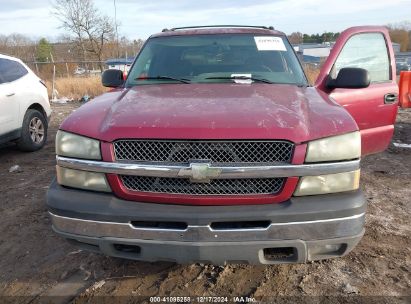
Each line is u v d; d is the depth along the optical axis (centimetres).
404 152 651
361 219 245
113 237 246
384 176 531
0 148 723
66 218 253
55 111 1269
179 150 238
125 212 241
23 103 667
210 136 234
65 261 334
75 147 255
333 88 377
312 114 260
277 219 234
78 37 3678
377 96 421
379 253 335
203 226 235
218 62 375
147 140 240
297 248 240
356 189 249
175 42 406
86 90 1772
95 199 248
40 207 450
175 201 241
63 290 296
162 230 240
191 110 258
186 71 369
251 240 237
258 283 296
